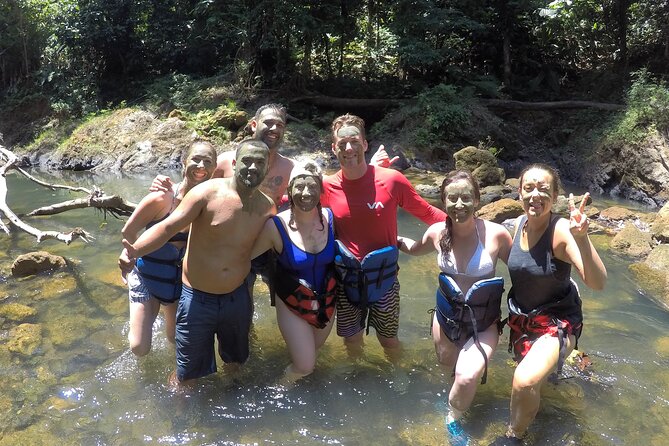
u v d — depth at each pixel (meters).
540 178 2.87
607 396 3.11
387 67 14.81
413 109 11.89
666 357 3.57
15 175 11.04
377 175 3.38
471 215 3.01
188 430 2.82
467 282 3.12
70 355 3.59
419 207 3.53
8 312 4.20
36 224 6.73
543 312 2.98
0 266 5.25
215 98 13.24
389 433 2.82
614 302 4.48
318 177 3.08
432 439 2.77
